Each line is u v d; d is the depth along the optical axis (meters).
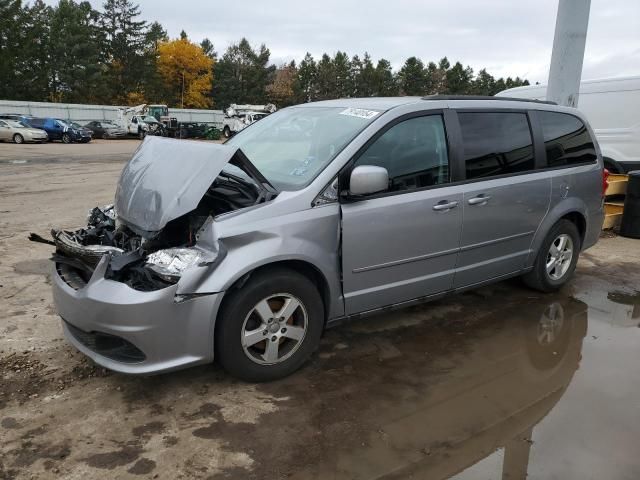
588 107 9.95
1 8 55.25
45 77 57.84
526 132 4.61
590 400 3.33
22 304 4.57
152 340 2.95
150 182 3.46
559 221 4.99
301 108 4.52
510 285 5.48
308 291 3.37
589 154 5.23
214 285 3.01
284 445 2.81
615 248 7.19
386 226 3.62
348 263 3.51
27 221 8.02
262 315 3.24
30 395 3.20
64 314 3.21
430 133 3.95
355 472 2.62
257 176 3.35
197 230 3.29
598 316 4.73
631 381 3.58
